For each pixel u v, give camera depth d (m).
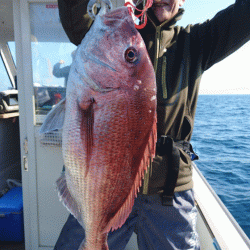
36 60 2.02
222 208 1.88
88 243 1.03
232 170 12.19
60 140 2.02
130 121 0.94
